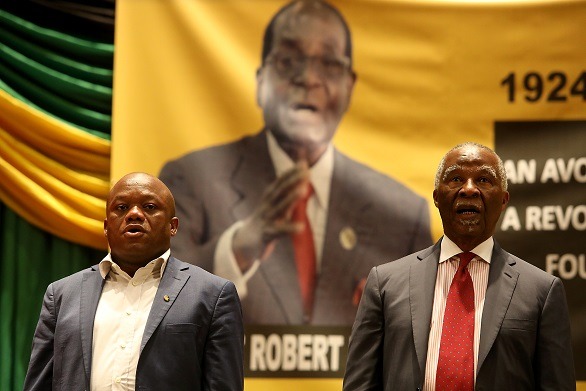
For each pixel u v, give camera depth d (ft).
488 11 17.33
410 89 17.22
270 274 16.76
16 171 16.85
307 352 16.69
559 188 17.03
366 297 11.80
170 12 17.07
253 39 17.20
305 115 17.11
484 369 10.81
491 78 17.22
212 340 11.40
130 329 11.25
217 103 17.03
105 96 17.38
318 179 17.01
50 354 11.54
